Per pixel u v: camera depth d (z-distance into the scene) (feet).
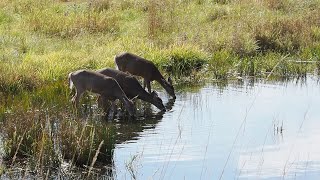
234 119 45.73
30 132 38.96
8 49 61.52
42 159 35.53
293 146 39.99
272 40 67.82
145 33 69.56
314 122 44.88
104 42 65.72
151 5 80.69
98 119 44.93
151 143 40.68
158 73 53.98
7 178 34.76
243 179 34.86
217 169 36.35
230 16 76.59
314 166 36.73
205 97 52.26
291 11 80.48
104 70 50.39
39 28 70.03
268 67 61.16
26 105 46.19
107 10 80.18
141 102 52.21
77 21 71.56
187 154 38.63
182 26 72.18
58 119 42.32
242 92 53.78
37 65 56.18
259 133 42.47
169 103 51.11
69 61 57.67
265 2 82.38
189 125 44.52
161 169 36.17
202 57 60.80
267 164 37.11
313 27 72.59
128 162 37.11
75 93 49.88
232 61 61.87
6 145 37.96
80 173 36.09
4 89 50.26
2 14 75.10
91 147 36.96
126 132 43.24
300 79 58.65
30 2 83.15
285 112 47.34
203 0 85.66
